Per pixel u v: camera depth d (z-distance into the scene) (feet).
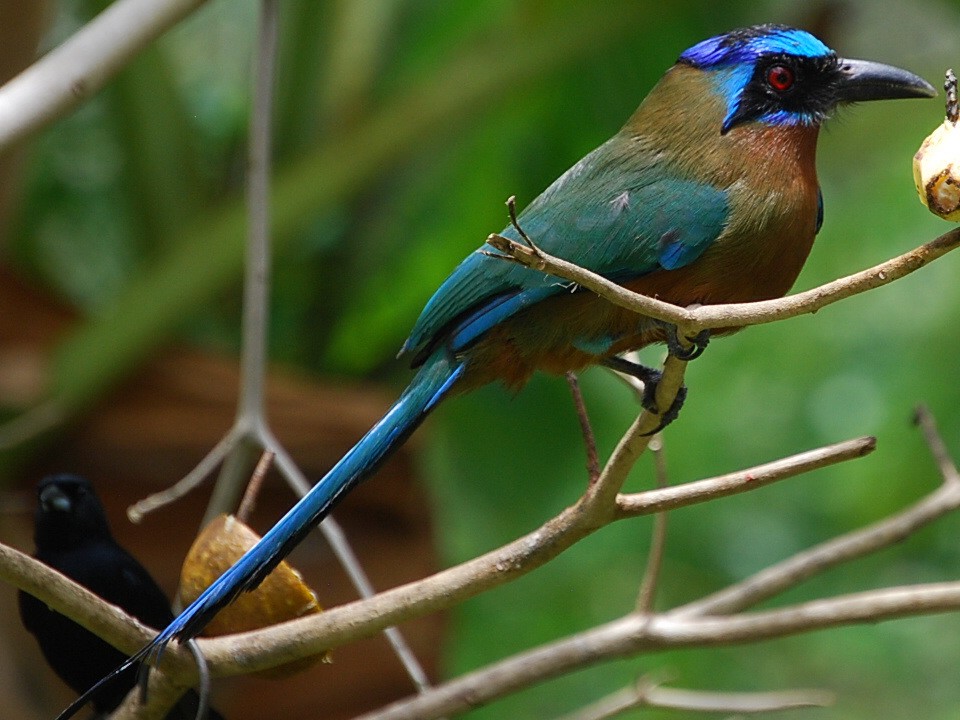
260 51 29.14
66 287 44.39
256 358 27.76
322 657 24.48
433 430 42.27
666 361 22.04
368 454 25.68
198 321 44.98
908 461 41.19
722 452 45.01
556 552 23.25
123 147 42.16
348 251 44.55
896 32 51.83
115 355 38.06
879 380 42.47
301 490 26.86
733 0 42.32
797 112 27.43
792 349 44.16
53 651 27.50
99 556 27.78
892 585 47.91
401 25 43.96
